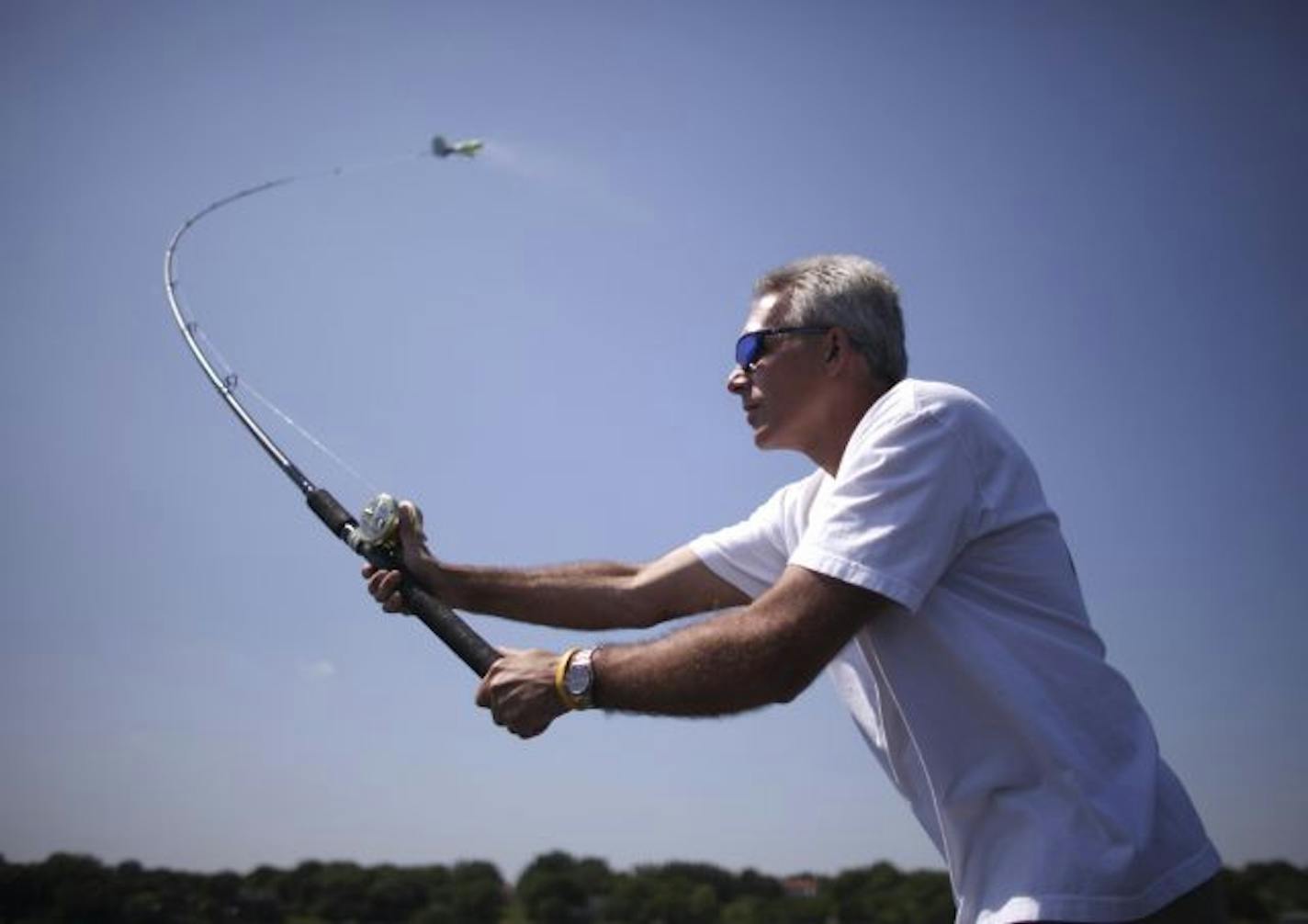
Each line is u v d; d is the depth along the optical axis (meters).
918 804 2.23
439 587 2.87
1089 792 1.94
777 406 2.39
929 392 2.11
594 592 2.88
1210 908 2.00
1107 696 2.06
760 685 1.95
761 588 2.81
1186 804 2.05
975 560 2.10
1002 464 2.12
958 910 2.09
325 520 3.02
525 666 2.11
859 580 1.95
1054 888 1.90
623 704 2.04
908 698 2.08
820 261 2.42
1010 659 2.03
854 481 2.03
